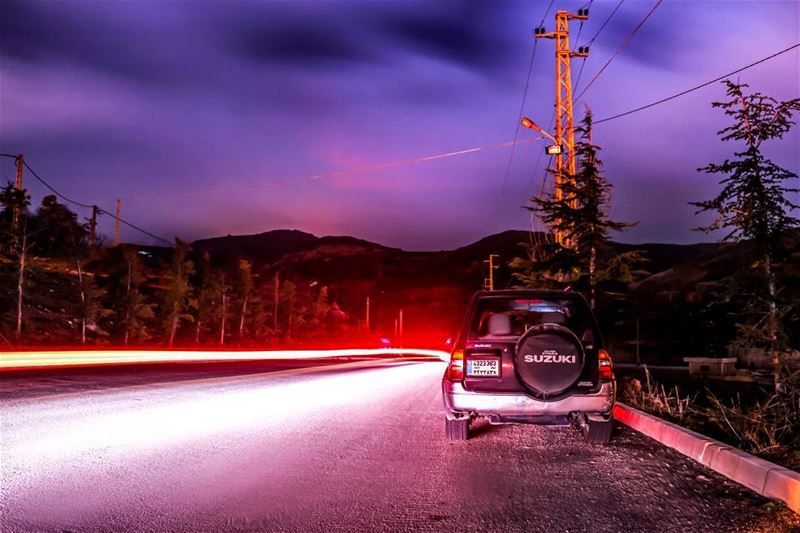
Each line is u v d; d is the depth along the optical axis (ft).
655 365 125.39
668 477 20.42
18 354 79.51
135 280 170.91
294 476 20.15
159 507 16.31
